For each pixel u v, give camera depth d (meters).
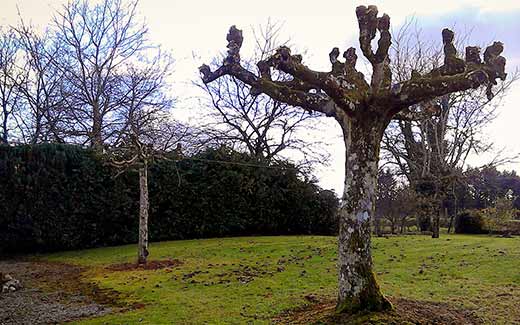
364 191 6.53
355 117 6.67
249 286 9.37
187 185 19.84
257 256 13.16
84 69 23.80
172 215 19.59
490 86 6.57
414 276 9.65
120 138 22.05
